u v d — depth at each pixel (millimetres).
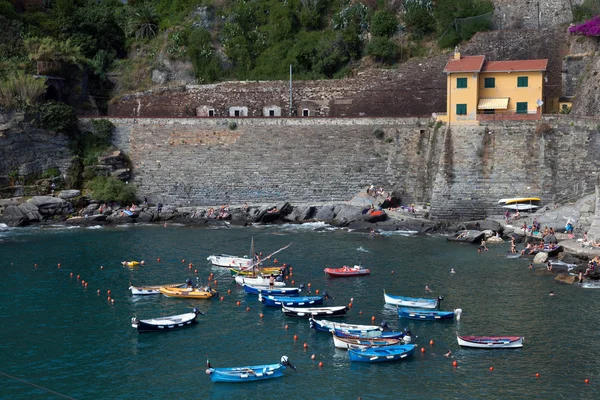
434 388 56344
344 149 117500
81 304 74562
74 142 121875
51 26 147250
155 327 67438
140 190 119812
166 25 152875
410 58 134875
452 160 109438
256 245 96312
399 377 58188
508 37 129125
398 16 142250
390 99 130000
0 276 83500
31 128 119125
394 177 115562
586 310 70250
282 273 82625
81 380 58281
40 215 112375
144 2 163250
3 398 55500
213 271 85500
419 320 69250
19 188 117188
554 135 106812
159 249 95000
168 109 136625
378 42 136750
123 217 111688
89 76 142500
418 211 109875
